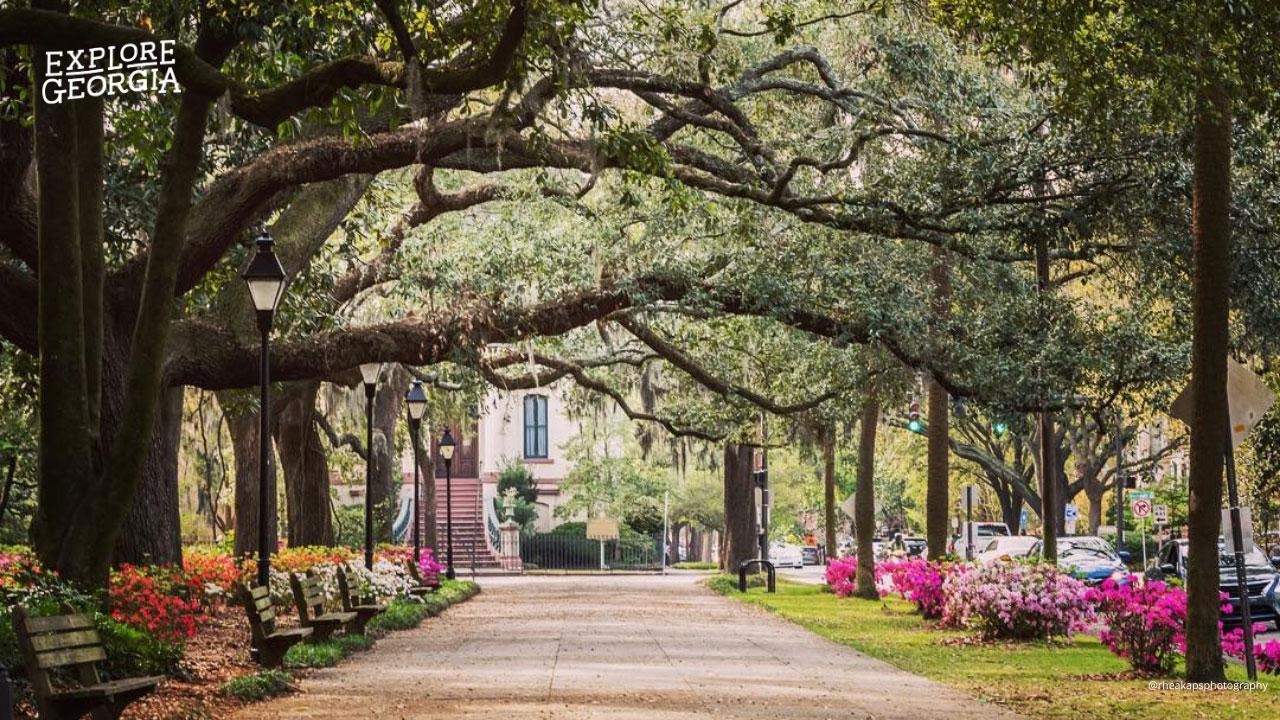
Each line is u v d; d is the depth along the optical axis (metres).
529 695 15.62
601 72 21.91
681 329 34.16
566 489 80.50
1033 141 24.09
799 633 26.61
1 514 28.95
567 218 31.19
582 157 21.83
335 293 29.98
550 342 37.19
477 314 24.70
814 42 26.69
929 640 25.17
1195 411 17.66
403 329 23.97
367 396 29.98
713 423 40.78
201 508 55.62
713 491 84.94
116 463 17.30
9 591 14.55
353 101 16.17
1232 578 29.38
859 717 14.19
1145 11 16.39
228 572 25.03
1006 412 27.61
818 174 28.22
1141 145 23.36
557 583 52.91
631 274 26.81
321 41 17.77
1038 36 17.00
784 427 44.12
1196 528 17.75
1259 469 41.16
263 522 19.06
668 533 88.00
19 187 19.58
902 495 94.06
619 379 46.00
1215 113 17.00
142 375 17.39
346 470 55.47
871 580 38.56
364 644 22.06
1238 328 26.09
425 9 17.42
